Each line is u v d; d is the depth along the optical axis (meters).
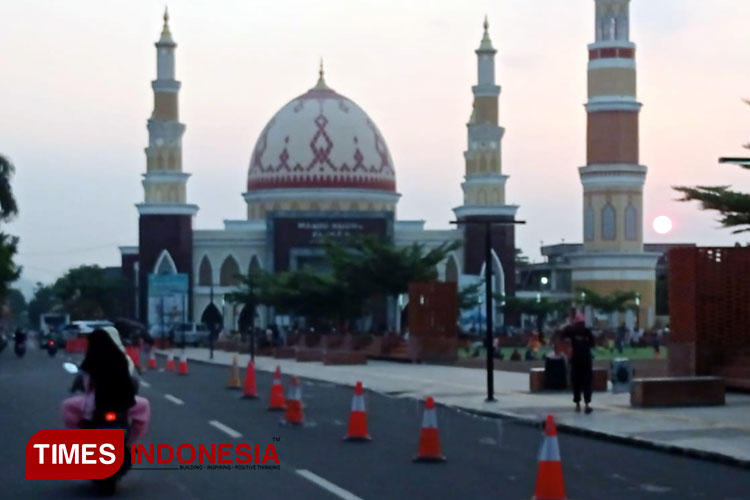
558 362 39.34
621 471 21.12
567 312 116.69
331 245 89.69
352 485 18.98
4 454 23.25
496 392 39.97
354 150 133.38
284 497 17.84
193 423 29.16
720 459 22.30
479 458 22.58
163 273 122.00
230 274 129.50
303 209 130.75
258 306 119.75
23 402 36.56
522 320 125.19
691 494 18.44
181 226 126.06
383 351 71.25
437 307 66.00
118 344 18.72
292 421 28.58
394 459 22.25
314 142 132.88
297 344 87.62
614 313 116.62
